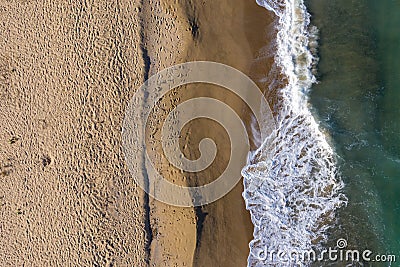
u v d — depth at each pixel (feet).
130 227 22.07
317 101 21.25
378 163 20.67
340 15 21.34
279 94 21.49
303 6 21.53
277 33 21.66
